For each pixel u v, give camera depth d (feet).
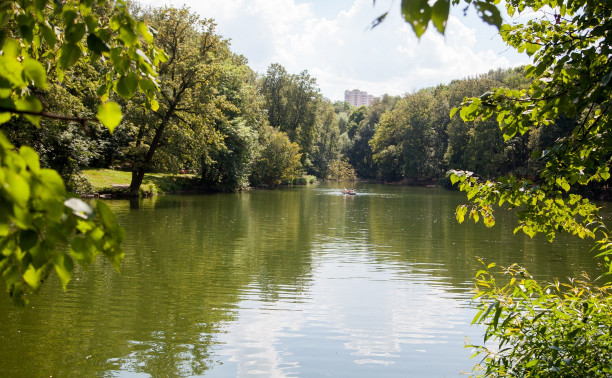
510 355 14.82
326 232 65.51
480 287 36.86
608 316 14.05
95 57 8.63
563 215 15.94
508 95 14.34
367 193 166.81
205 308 30.40
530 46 14.43
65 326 26.30
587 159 13.76
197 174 140.87
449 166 213.87
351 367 21.84
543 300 14.92
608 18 12.08
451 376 21.03
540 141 143.02
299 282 37.76
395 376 20.97
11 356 22.11
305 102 223.30
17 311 28.45
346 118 374.43
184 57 99.09
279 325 27.55
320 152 275.59
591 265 45.11
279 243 55.57
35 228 5.23
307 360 22.63
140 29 7.99
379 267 43.75
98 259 43.65
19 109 5.33
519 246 56.29
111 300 31.45
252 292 34.42
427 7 4.03
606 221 77.56
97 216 5.55
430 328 27.43
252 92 166.61
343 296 33.99
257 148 156.66
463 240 60.44
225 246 52.26
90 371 20.74
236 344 24.45
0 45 6.73
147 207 87.25
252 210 91.91
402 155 254.27
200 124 98.78
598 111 13.83
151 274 38.83
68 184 80.28
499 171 177.37
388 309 31.01
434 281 38.81
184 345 24.12
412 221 80.74
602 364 13.12
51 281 35.42
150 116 97.09
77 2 8.06
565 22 13.75
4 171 4.30
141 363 21.76
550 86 13.35
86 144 80.48
